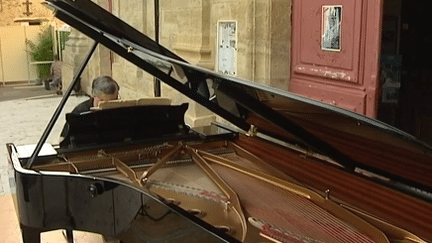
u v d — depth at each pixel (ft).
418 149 5.48
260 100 7.55
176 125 11.35
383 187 7.47
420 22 10.93
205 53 18.04
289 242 6.41
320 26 13.55
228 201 7.98
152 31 22.86
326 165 8.63
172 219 6.75
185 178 9.29
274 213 7.50
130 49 8.92
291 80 15.07
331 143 7.57
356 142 6.82
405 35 11.29
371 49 12.06
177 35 19.84
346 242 6.40
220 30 17.10
